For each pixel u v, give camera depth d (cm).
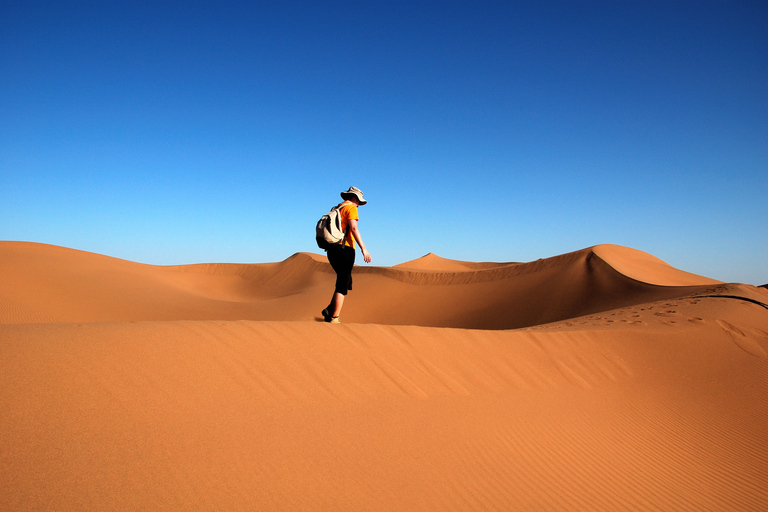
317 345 424
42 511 186
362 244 508
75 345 296
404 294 4656
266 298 5947
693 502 443
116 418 252
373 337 481
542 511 340
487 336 621
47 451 215
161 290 4741
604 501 392
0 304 2939
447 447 369
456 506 304
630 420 581
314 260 6969
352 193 511
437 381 467
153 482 222
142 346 323
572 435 489
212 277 7431
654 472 478
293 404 338
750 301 1401
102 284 4197
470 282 4616
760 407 718
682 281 4069
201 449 256
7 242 5178
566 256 4419
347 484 279
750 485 506
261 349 381
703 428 621
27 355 268
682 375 761
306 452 292
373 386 409
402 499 288
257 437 286
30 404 236
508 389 522
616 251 4562
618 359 732
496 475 363
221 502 228
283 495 250
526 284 4112
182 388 299
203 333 371
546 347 670
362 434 337
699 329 979
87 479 209
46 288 3516
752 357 902
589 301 3328
